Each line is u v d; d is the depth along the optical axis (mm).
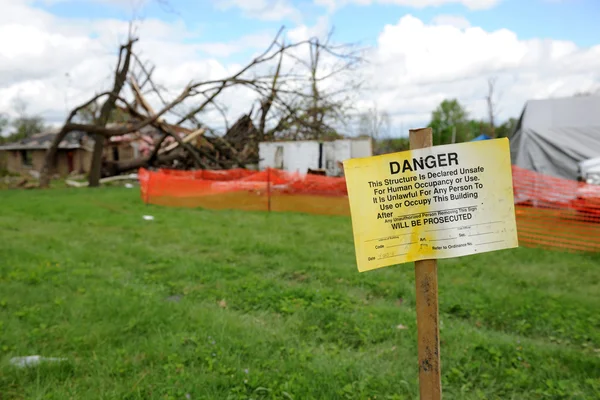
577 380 3715
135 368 3842
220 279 6484
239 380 3609
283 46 21047
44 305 5312
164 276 6680
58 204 14945
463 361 4023
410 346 4332
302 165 21516
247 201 14922
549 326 4836
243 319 5012
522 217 10664
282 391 3459
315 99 21812
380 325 4793
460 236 2207
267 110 23719
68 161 42781
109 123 33781
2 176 35281
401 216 2193
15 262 7164
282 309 5254
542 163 14211
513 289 6141
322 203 13992
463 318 5227
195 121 23938
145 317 4895
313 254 8062
